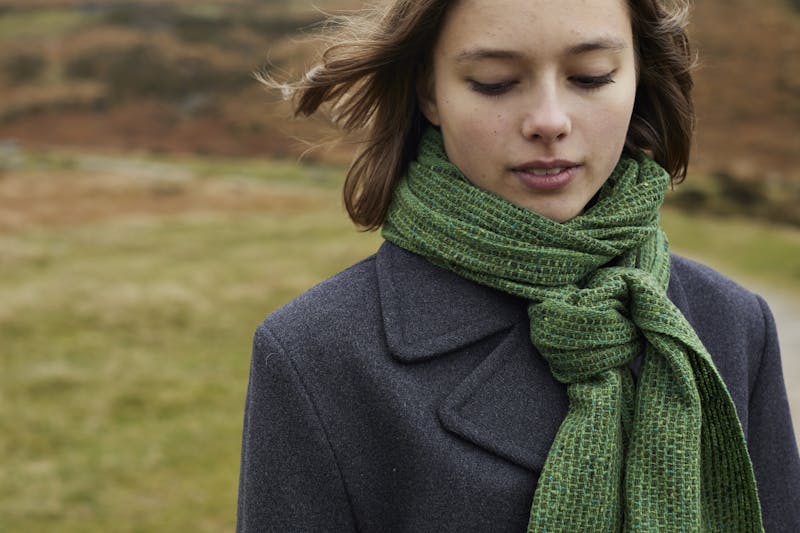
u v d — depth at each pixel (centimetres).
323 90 141
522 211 122
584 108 119
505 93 119
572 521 114
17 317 1128
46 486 659
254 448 129
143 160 4097
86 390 883
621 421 123
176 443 748
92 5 6372
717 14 5566
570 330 120
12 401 846
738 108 4506
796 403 680
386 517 127
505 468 122
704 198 2619
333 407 126
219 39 5759
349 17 137
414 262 134
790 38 5203
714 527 125
